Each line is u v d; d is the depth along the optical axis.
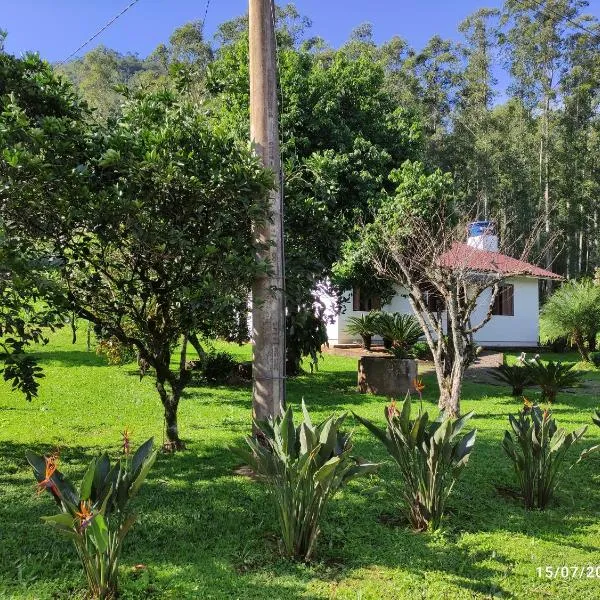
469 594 3.66
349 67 14.62
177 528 4.59
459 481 5.89
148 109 6.43
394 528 4.72
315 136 13.74
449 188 12.66
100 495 3.53
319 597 3.57
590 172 36.66
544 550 4.35
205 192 5.87
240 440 7.41
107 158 5.40
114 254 6.43
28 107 6.15
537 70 39.59
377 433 4.79
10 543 4.23
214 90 9.70
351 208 13.28
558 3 35.19
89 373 12.28
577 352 23.11
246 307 6.38
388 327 17.91
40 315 5.79
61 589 3.57
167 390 10.98
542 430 5.27
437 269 9.76
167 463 6.39
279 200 6.20
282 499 4.10
